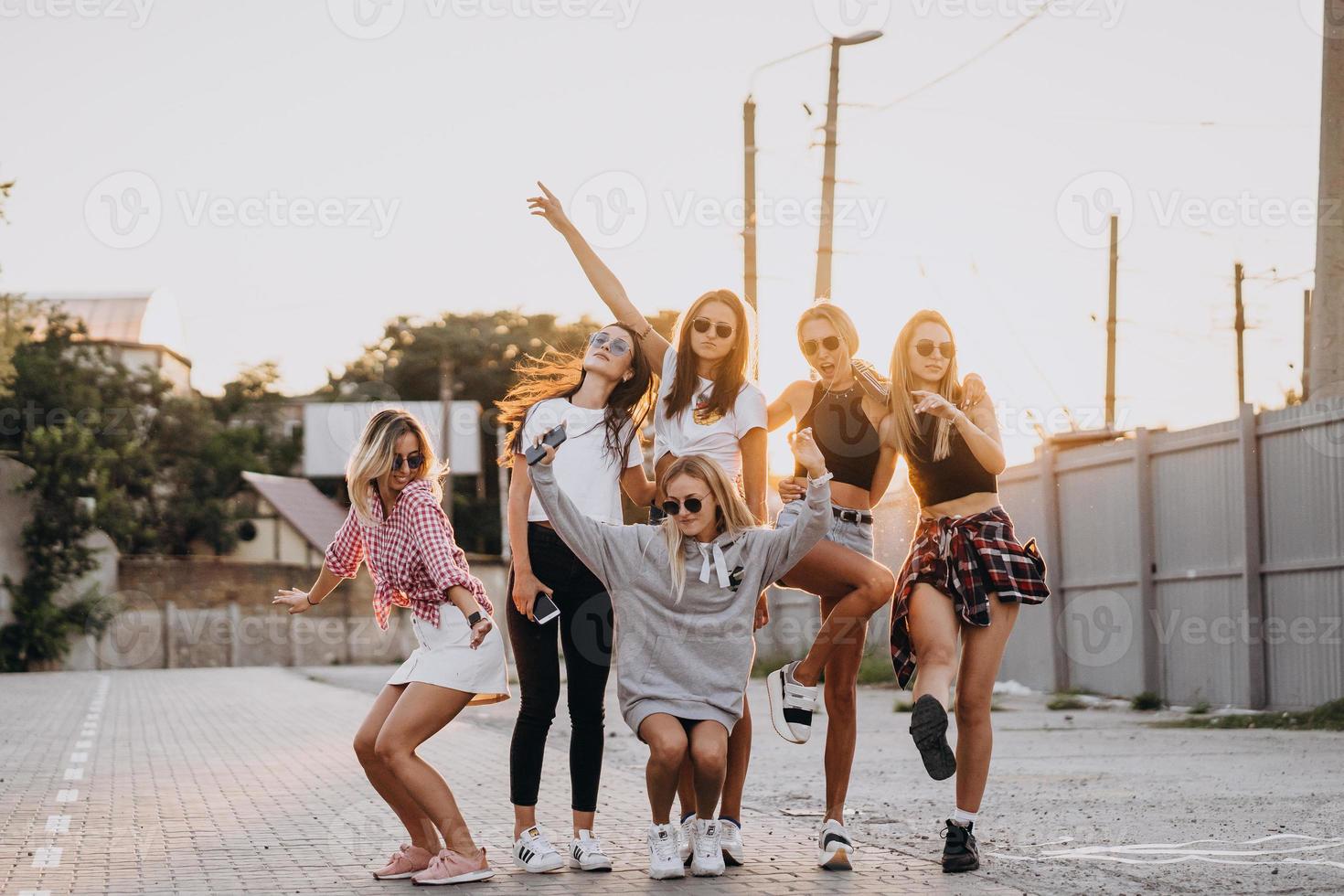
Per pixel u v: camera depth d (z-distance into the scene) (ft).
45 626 126.41
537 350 171.94
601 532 17.33
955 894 16.17
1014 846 20.13
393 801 17.80
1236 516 50.39
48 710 57.67
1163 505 54.70
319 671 111.14
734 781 18.66
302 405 172.35
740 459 18.81
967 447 18.21
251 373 174.19
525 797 18.12
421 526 17.30
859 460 18.63
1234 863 18.39
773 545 17.44
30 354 147.33
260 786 29.17
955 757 18.26
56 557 129.29
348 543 18.40
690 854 18.76
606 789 27.81
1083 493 60.03
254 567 142.51
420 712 17.13
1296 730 42.27
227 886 17.19
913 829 22.08
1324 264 48.01
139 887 17.15
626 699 17.48
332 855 19.77
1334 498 45.70
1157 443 55.11
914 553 18.54
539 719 18.19
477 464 162.30
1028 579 17.92
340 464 166.50
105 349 158.20
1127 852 19.39
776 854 19.43
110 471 142.00
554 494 16.85
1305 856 18.90
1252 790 26.48
